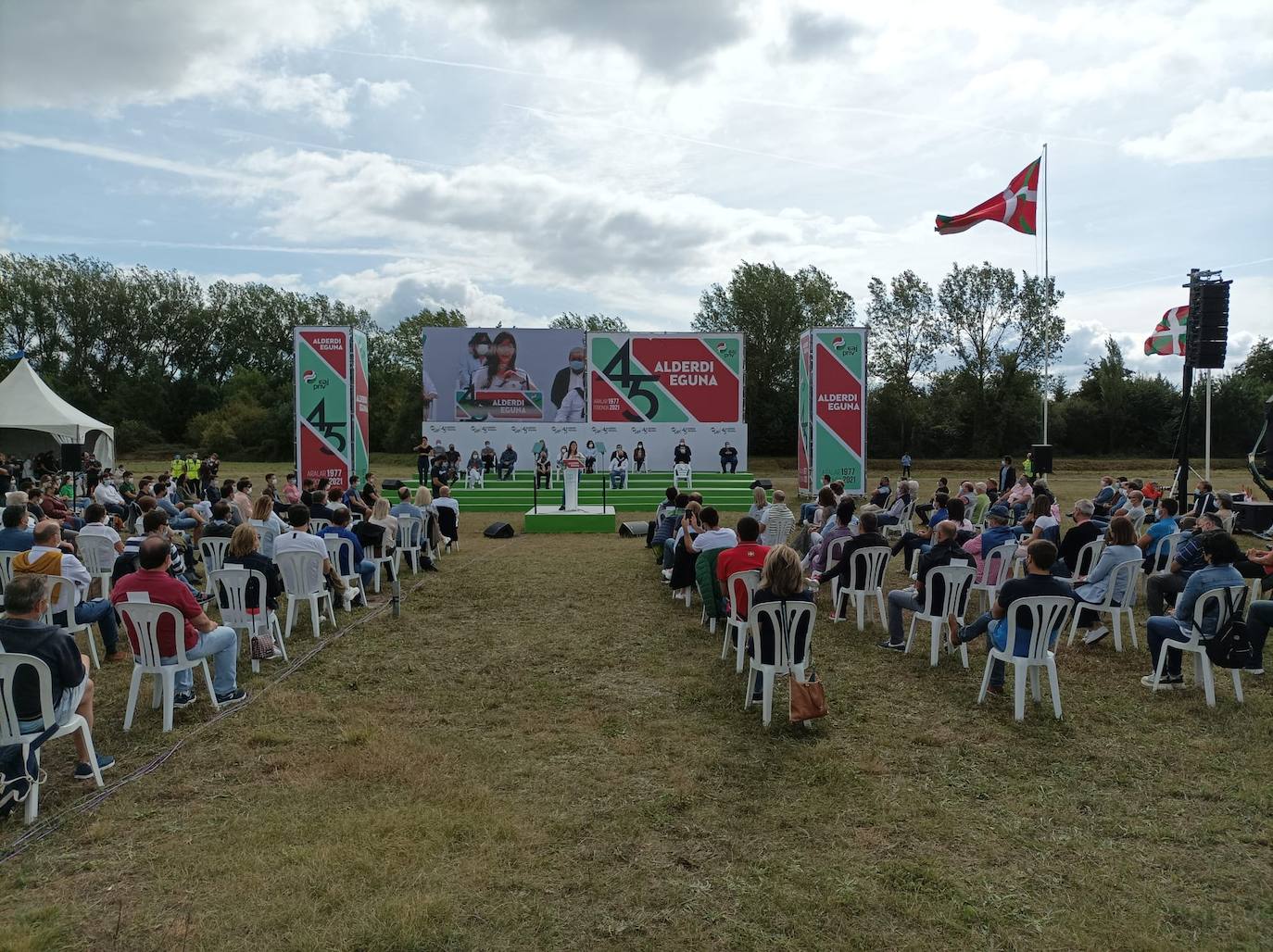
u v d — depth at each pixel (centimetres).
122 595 501
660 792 421
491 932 302
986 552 789
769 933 303
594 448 2520
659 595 951
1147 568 907
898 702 565
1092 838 376
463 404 2564
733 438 2512
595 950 292
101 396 5753
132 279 6047
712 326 4956
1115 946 295
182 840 370
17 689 384
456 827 379
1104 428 4819
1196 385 4541
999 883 338
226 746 484
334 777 440
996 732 509
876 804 409
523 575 1088
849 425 2252
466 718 537
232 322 6341
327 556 756
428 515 1239
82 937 297
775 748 482
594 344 2506
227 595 629
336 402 2147
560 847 364
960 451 4806
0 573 731
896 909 318
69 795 418
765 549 630
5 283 5638
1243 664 531
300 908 315
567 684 609
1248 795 417
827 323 4750
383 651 701
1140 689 589
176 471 2288
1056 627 534
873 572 766
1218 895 329
